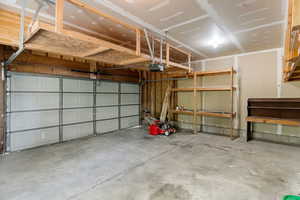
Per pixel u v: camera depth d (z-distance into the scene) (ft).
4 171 10.10
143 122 26.53
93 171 10.12
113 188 8.27
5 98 13.11
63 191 8.03
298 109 14.96
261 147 14.60
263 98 16.53
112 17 9.36
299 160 11.60
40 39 7.88
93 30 11.65
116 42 14.11
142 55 11.10
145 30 11.27
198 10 8.84
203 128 21.26
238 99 18.47
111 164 11.14
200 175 9.53
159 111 25.11
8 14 9.41
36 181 8.95
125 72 23.73
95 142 16.51
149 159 12.00
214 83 20.03
